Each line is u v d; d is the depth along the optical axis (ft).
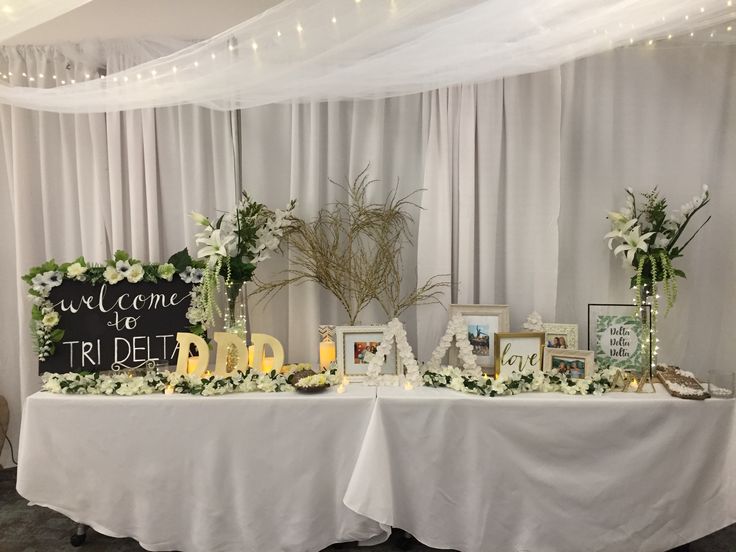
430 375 7.02
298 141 8.67
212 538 6.47
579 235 8.27
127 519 6.63
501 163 8.49
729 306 8.09
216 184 8.84
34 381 9.09
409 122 8.63
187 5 8.73
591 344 7.85
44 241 9.27
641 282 7.43
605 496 6.32
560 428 6.35
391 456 6.43
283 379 6.93
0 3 4.89
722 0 5.90
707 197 7.31
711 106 7.99
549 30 6.29
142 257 8.95
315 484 6.47
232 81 7.14
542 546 6.33
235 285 8.00
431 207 8.47
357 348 7.53
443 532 6.48
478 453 6.38
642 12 6.00
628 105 8.15
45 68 8.94
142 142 8.89
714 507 6.37
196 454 6.50
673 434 6.31
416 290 8.61
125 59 8.84
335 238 8.48
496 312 7.79
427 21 6.10
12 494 8.41
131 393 6.67
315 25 6.30
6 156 9.13
